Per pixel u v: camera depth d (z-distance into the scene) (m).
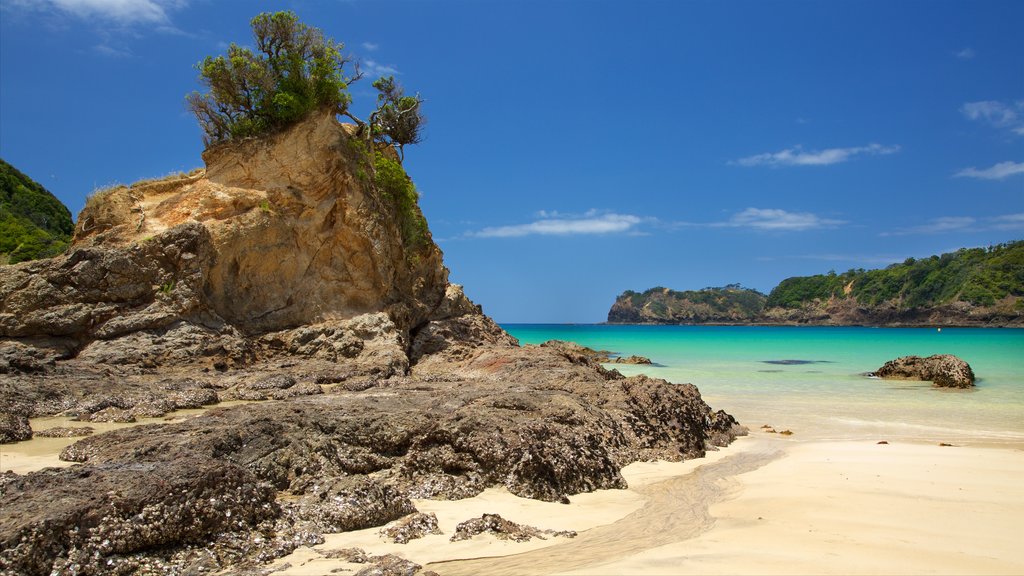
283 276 27.88
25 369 18.91
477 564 7.44
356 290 29.27
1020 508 10.30
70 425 15.08
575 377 19.95
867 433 19.58
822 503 10.68
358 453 11.01
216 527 7.48
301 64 29.48
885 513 9.98
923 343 77.94
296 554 7.50
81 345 22.61
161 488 7.30
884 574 7.02
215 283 25.80
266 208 27.30
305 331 26.75
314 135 29.53
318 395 17.55
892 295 152.62
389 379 21.92
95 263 23.20
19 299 22.28
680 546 8.18
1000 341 81.06
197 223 25.19
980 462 14.53
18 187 54.72
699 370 43.09
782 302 187.62
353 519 8.41
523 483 10.57
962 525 9.23
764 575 6.95
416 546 7.95
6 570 5.91
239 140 28.70
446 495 10.20
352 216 29.36
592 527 9.23
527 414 13.45
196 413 16.73
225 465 8.20
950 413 23.64
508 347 32.69
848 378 37.44
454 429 11.16
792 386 33.06
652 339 97.06
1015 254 132.88
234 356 23.80
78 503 6.77
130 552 6.79
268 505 8.17
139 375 20.92
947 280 140.00
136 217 26.66
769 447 17.16
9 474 9.16
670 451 15.20
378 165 33.25
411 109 37.62
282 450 10.34
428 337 31.58
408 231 33.72
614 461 13.34
